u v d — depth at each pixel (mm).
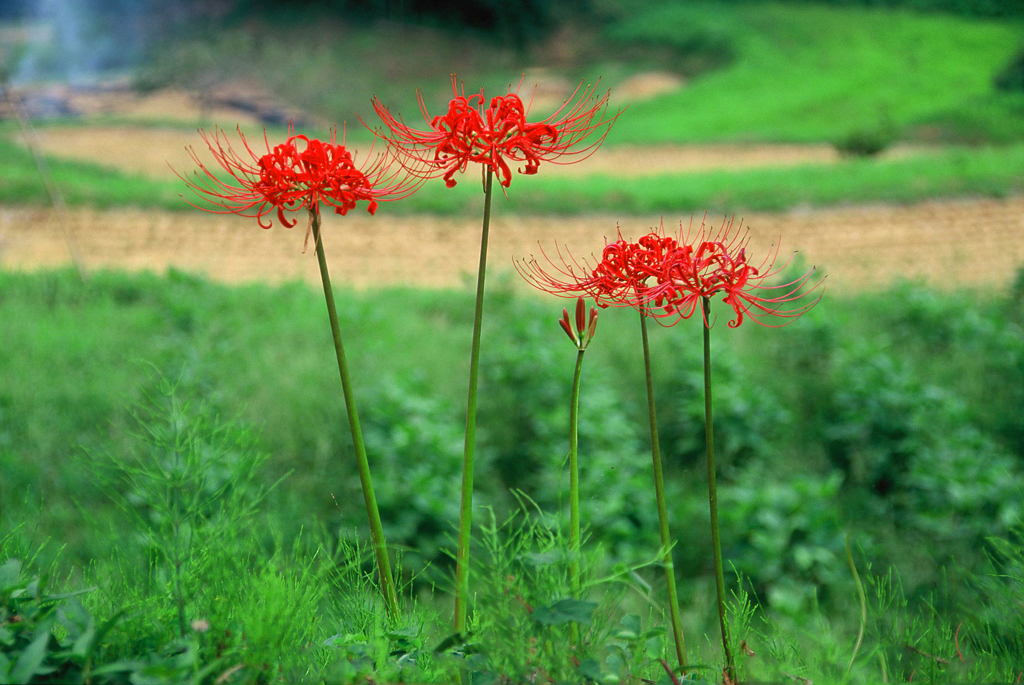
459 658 1549
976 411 6281
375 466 4949
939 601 3086
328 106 30891
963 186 17312
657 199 17016
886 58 39688
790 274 7543
